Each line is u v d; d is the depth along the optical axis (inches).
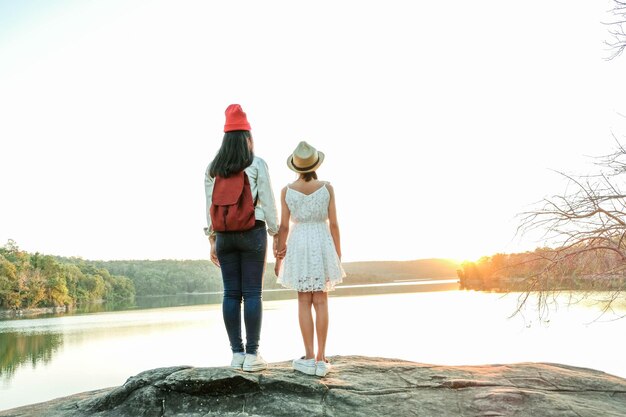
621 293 350.3
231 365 175.0
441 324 1921.8
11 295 4483.3
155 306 5403.5
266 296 7539.4
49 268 5147.6
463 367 197.6
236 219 171.0
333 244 183.9
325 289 178.7
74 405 167.3
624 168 357.7
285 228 185.9
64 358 1694.1
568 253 364.5
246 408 155.6
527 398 160.2
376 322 2145.7
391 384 171.5
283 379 162.9
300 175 186.4
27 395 1112.8
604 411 157.9
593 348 906.1
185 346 1828.2
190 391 158.2
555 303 369.1
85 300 6048.2
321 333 179.2
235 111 177.0
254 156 177.9
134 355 1659.7
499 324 1795.0
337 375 178.7
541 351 938.7
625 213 358.6
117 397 162.9
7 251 5012.3
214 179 180.5
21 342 2202.3
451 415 152.6
